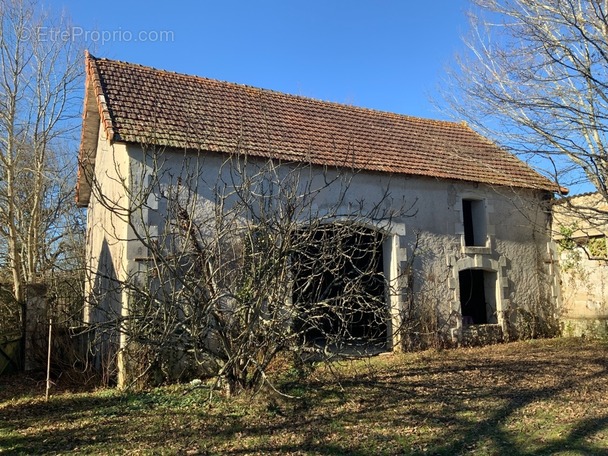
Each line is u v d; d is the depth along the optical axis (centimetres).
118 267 909
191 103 1073
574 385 747
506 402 654
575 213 964
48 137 1570
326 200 1038
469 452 486
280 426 570
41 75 1548
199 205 902
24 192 1736
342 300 699
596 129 848
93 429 590
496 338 1248
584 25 877
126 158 883
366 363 938
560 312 1362
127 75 1077
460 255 1222
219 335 623
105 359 884
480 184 1274
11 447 535
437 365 927
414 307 1120
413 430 552
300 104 1291
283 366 786
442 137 1427
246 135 1030
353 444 512
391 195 1137
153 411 653
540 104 873
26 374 1012
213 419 603
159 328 601
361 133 1262
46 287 1107
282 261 627
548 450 484
